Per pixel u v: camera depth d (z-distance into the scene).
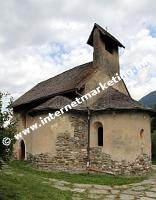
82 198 11.59
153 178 17.34
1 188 11.40
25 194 10.92
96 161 18.84
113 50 23.58
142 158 18.56
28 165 19.72
